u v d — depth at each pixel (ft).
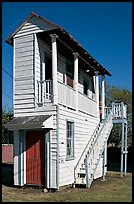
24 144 40.57
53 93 39.42
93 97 65.26
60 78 48.73
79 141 46.52
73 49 45.96
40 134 39.83
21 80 41.96
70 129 43.60
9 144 95.71
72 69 54.80
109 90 137.18
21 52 42.37
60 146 38.68
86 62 52.54
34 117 39.40
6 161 91.40
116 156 107.55
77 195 34.24
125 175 59.26
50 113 39.22
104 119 58.18
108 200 31.04
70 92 44.65
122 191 38.14
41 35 42.22
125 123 61.98
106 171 64.64
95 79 59.77
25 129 39.75
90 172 44.32
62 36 41.29
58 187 37.22
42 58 43.42
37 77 41.55
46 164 38.19
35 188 38.91
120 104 59.77
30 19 41.86
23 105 41.34
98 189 39.91
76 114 45.83
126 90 135.03
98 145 49.60
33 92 40.88
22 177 39.73
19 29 42.57
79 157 45.98
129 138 123.24
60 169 38.27
